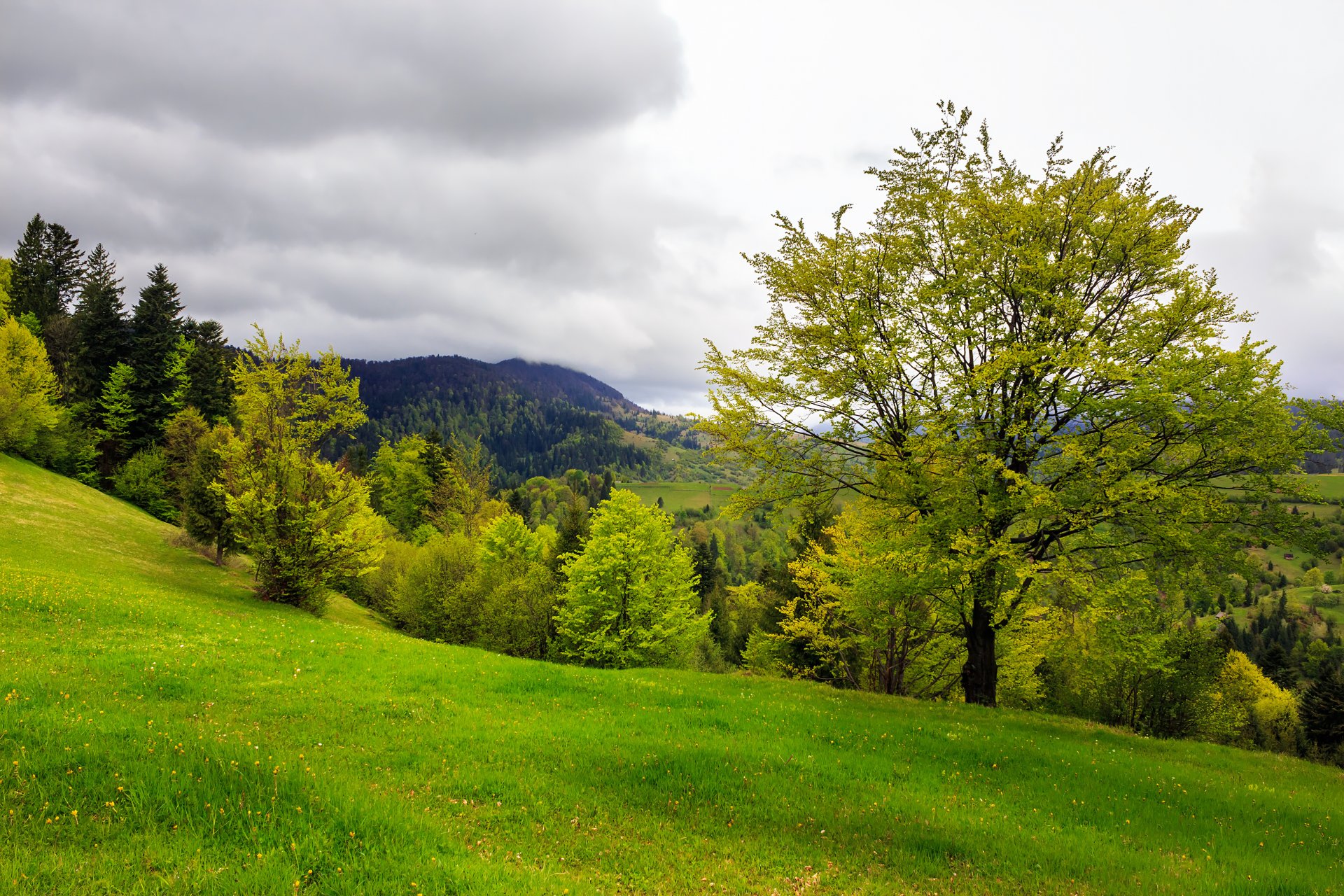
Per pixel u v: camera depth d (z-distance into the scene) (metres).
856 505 19.39
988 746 12.82
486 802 8.38
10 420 43.50
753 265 17.00
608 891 6.53
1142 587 13.34
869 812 9.08
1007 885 7.38
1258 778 13.29
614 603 37.00
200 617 19.77
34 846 5.44
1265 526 13.32
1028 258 14.77
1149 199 15.68
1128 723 29.30
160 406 58.25
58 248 80.44
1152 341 14.40
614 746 11.06
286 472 29.14
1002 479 15.05
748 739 12.21
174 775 6.80
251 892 5.20
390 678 14.91
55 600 17.73
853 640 25.50
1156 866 8.21
